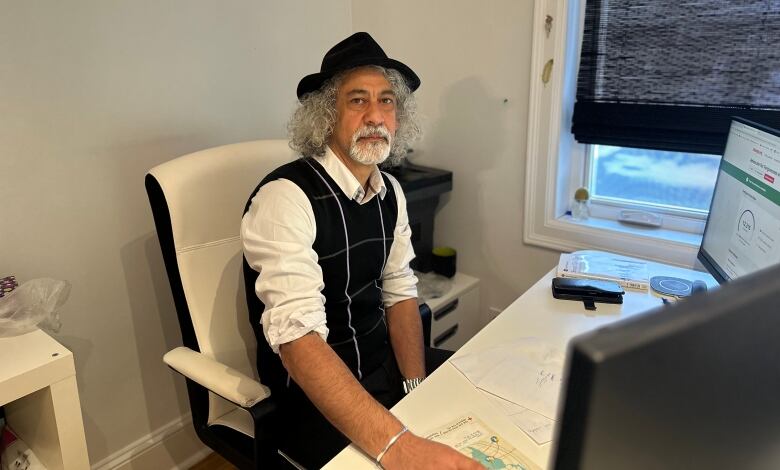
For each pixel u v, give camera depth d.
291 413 1.30
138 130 1.63
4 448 1.34
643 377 0.34
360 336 1.37
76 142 1.51
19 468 1.30
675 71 1.71
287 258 1.13
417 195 2.04
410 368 1.41
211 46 1.76
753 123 1.27
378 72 1.31
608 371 0.33
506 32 1.92
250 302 1.32
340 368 1.06
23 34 1.37
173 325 1.82
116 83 1.56
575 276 1.54
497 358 1.16
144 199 1.67
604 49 1.80
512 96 1.97
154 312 1.76
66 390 1.17
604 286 1.43
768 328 0.39
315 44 2.09
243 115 1.90
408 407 1.02
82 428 1.22
